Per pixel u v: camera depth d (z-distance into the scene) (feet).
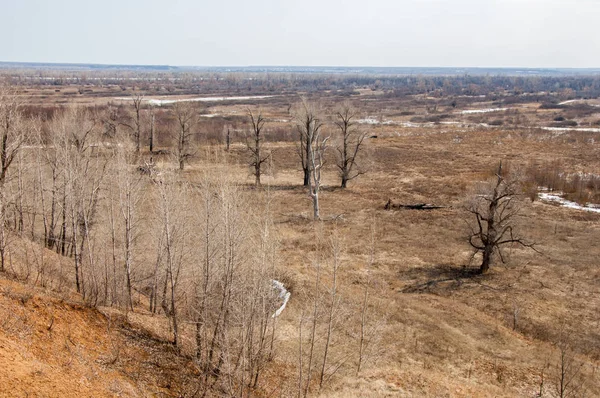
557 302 101.19
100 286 82.94
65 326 63.16
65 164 90.22
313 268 115.75
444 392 69.92
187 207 80.94
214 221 67.87
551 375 75.56
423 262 123.85
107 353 62.34
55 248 101.45
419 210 169.17
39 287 72.49
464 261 124.77
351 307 95.61
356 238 140.87
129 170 87.15
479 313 96.94
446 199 180.86
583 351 83.25
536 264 121.39
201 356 67.62
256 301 65.26
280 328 85.35
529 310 97.76
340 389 69.62
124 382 57.26
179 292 85.25
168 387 60.70
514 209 119.75
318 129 191.21
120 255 88.28
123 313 75.36
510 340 86.43
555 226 148.25
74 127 124.77
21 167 98.94
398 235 144.25
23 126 122.31
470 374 75.61
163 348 68.80
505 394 70.44
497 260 123.85
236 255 65.26
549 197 182.80
